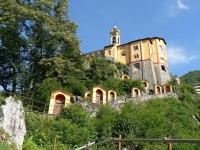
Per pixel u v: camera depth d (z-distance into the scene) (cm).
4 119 1695
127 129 2533
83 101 3111
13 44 3462
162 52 6881
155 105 3781
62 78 3659
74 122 2444
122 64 6431
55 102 2906
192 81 10425
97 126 2548
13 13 3350
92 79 4703
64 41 3659
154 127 2727
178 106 4069
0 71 3600
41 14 3441
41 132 2061
